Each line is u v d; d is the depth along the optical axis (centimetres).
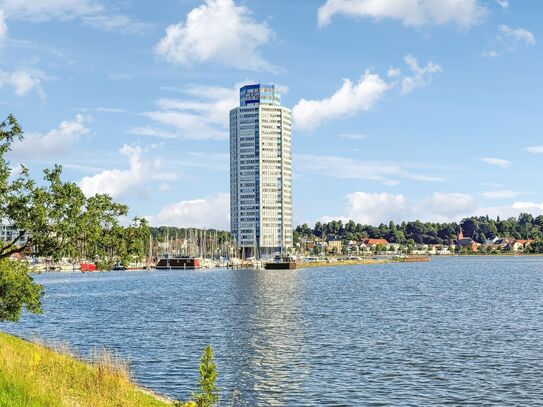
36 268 5434
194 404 2809
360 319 9612
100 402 3123
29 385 2697
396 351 6550
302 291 16300
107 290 17462
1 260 5125
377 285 18725
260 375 5409
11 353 3847
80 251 5034
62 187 4809
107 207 5066
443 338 7494
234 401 4550
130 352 6588
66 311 11331
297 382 5141
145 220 5206
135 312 11069
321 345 6975
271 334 7925
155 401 3762
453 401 4541
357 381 5159
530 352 6475
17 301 5191
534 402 4509
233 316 10212
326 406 4431
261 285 19162
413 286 18100
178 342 7312
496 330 8231
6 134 4900
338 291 16188
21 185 4831
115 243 5038
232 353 6494
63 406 2686
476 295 14525
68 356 4459
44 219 4638
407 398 4628
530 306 11700
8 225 4847
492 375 5372
